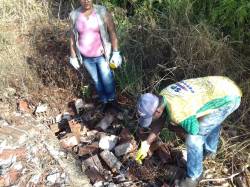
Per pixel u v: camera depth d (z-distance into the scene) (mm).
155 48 2885
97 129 2621
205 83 1921
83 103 2787
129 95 2807
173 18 2904
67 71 2961
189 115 1812
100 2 3371
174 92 1859
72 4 3684
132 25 3086
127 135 2484
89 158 2338
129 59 2879
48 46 3311
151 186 2225
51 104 2840
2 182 2199
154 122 1952
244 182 2186
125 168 2314
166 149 2363
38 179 2223
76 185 2201
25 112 2771
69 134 2545
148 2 3129
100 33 2418
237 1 2656
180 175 2217
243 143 2365
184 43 2713
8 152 2346
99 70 2564
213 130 2074
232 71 2623
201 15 2848
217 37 2756
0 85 2924
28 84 2973
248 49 2701
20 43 3338
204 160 2318
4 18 3633
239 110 2535
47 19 3613
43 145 2430
